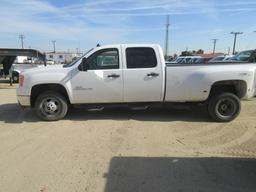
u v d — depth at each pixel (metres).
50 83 6.91
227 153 4.98
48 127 6.64
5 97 11.71
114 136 5.95
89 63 6.91
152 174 4.15
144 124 6.86
